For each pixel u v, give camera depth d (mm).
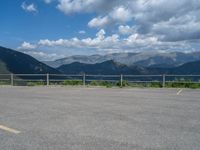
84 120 8297
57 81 28109
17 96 16062
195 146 5676
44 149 5484
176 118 8641
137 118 8617
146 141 6016
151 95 16344
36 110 10352
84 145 5727
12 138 6316
